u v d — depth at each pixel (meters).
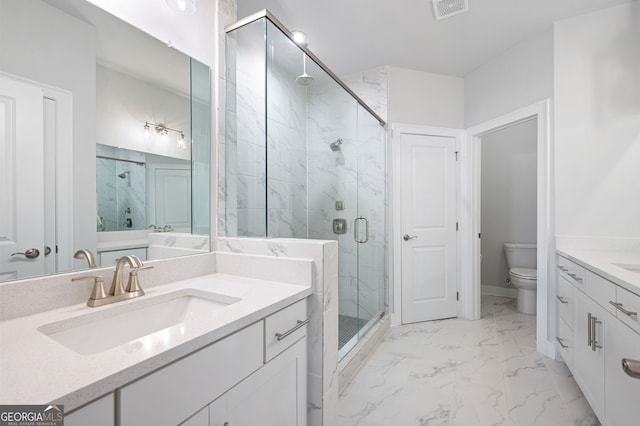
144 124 1.20
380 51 2.49
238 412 0.85
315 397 1.23
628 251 1.89
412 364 2.03
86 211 1.01
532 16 2.03
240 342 0.85
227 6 1.57
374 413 1.54
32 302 0.85
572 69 2.04
